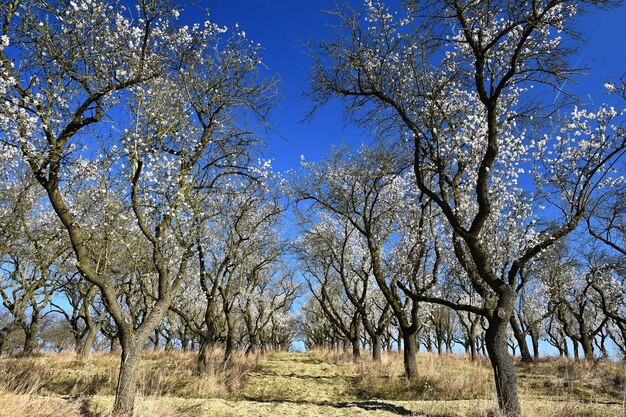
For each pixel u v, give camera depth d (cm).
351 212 1697
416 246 1441
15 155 902
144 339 738
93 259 1008
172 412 725
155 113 866
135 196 812
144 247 1265
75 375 1248
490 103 838
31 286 1759
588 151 1191
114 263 1628
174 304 1519
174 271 1556
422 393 1152
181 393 1041
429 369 1387
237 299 2294
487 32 902
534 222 1330
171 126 882
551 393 1145
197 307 2833
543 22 747
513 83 917
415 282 1370
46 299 2114
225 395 1084
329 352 2680
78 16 745
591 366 1566
